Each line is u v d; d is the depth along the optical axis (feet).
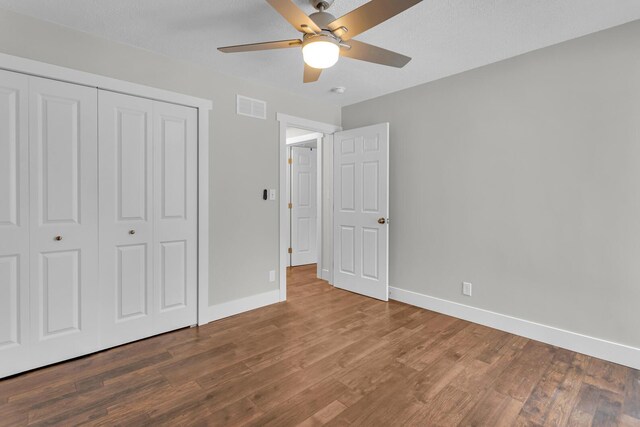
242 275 10.68
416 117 11.21
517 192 8.98
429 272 11.00
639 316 7.24
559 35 7.77
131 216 8.38
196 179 9.53
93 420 5.49
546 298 8.53
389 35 7.70
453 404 6.00
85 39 7.55
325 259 14.99
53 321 7.31
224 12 6.79
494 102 9.34
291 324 9.74
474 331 9.24
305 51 5.75
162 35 7.74
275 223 11.53
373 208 12.13
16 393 6.23
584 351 7.90
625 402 6.04
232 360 7.57
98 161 7.82
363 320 10.07
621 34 7.32
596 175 7.73
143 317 8.64
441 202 10.63
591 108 7.75
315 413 5.74
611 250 7.56
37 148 7.03
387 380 6.77
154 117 8.70
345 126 13.61
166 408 5.83
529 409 5.87
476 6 6.52
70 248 7.50
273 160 11.36
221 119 9.99
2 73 6.62
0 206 6.66
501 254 9.33
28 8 6.63
